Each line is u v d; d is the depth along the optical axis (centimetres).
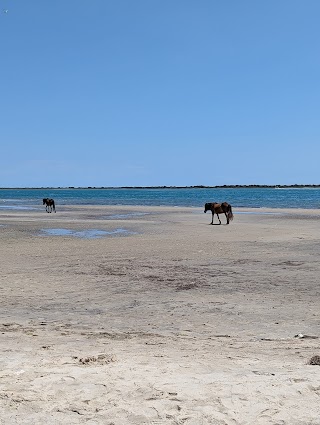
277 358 759
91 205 8144
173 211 5797
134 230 3186
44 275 1568
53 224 3694
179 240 2544
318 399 558
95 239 2627
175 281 1466
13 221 4019
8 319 1066
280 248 2173
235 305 1172
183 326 1002
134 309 1150
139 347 835
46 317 1084
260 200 10994
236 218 4378
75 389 594
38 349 813
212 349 821
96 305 1190
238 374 650
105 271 1638
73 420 520
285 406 541
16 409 547
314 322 1017
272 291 1312
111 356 743
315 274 1538
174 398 562
